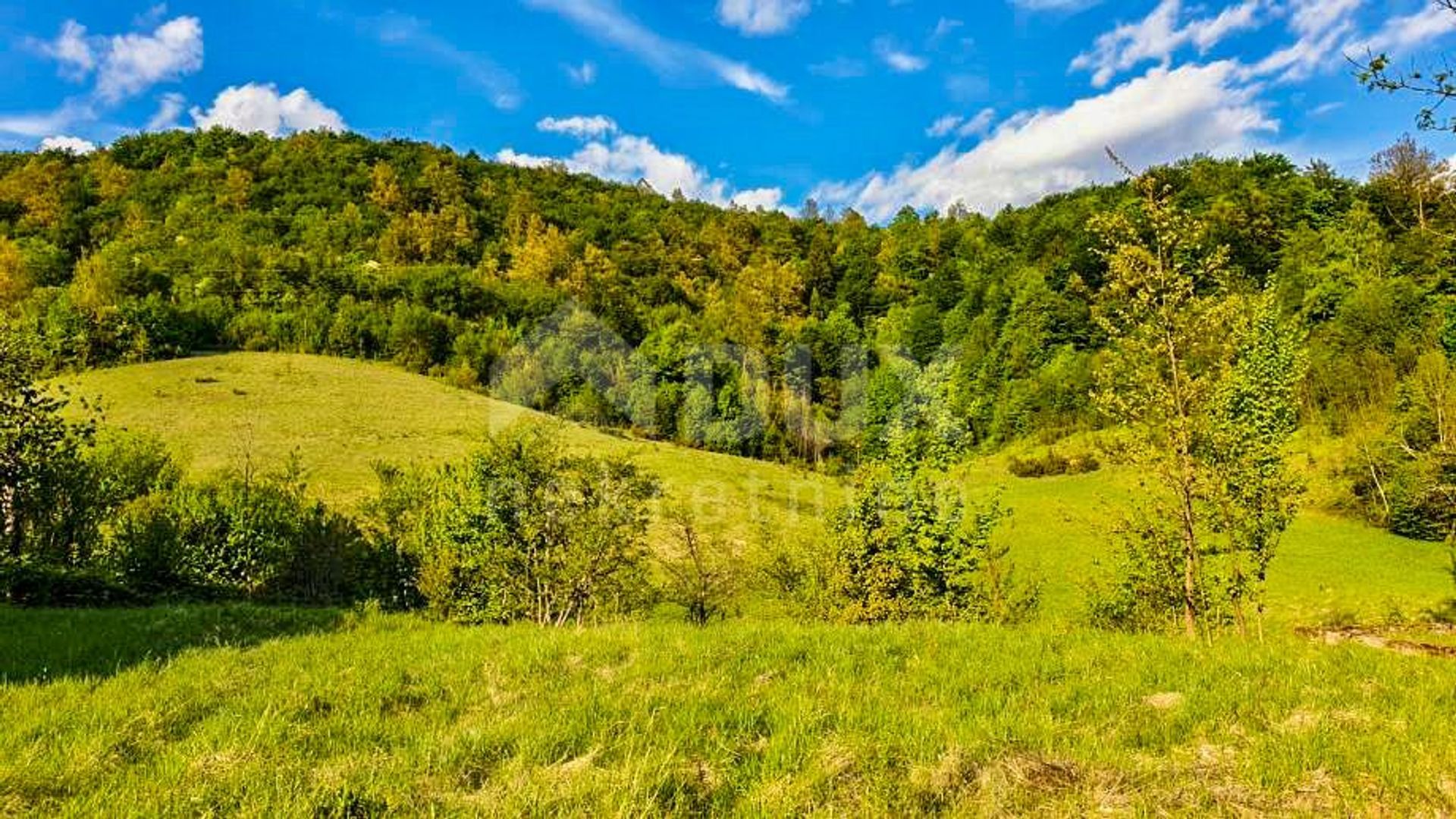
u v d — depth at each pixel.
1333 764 5.70
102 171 137.38
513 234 139.00
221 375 74.50
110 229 120.75
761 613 23.67
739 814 4.99
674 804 5.07
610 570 23.00
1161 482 14.75
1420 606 30.42
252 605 17.03
